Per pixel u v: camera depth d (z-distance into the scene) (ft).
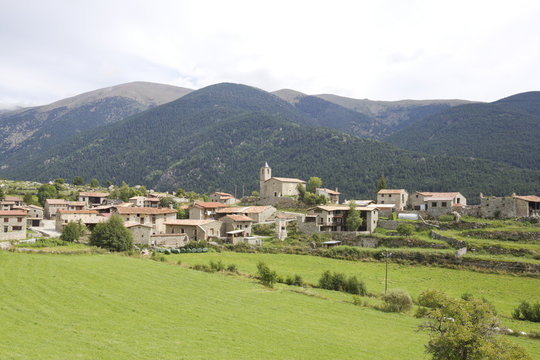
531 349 144.15
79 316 126.41
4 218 298.15
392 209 433.48
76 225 310.65
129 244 288.30
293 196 552.00
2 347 94.12
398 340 141.38
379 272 289.74
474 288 252.42
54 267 182.29
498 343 92.89
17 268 171.01
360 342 134.62
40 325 114.01
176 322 132.57
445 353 96.89
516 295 239.09
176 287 180.24
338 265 306.76
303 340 129.59
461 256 302.86
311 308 173.58
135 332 118.42
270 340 126.00
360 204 474.90
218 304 161.27
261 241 372.99
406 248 336.08
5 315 117.80
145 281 182.50
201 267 237.86
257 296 183.73
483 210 393.50
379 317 171.12
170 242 343.67
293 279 238.27
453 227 372.58
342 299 202.18
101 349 102.06
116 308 139.44
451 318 101.86
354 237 370.94
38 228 382.83
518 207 380.99
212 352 110.01
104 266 201.67
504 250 308.60
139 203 560.20
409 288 250.98
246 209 454.40
